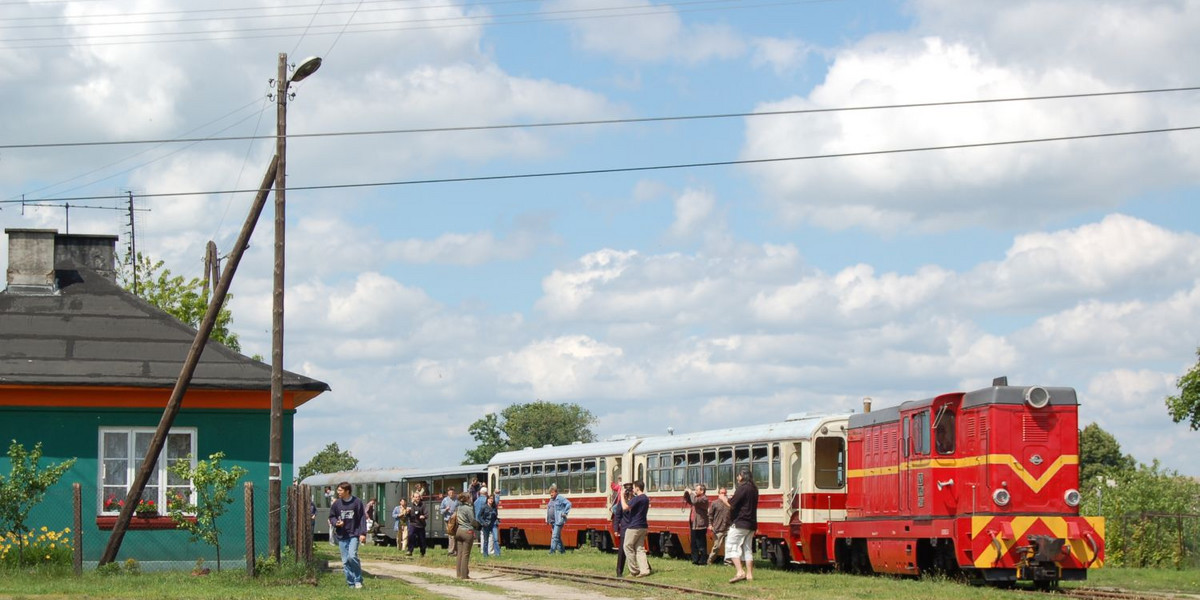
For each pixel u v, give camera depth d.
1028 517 24.88
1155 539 36.41
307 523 27.00
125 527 27.31
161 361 30.03
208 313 27.55
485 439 131.12
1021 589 25.14
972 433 25.78
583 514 44.69
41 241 31.78
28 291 31.55
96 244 32.75
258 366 30.50
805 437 31.88
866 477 29.89
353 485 60.97
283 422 30.28
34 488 26.66
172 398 27.39
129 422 29.19
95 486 28.83
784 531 32.09
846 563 31.22
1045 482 25.16
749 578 26.97
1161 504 39.72
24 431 28.58
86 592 23.27
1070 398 25.48
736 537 26.98
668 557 39.06
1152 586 27.42
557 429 130.62
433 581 28.84
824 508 31.62
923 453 26.94
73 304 31.41
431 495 52.81
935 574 27.16
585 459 45.12
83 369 29.03
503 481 51.38
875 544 28.92
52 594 22.94
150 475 27.59
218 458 26.61
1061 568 25.12
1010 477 25.03
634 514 29.22
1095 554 24.86
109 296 31.88
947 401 26.67
